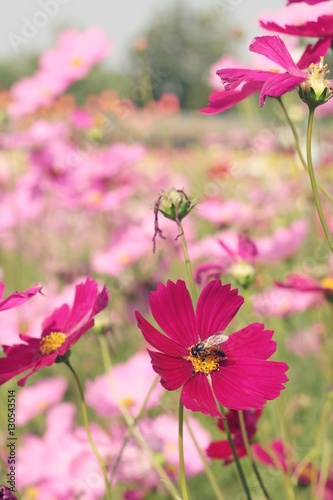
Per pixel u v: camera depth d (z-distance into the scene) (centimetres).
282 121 183
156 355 58
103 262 138
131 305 136
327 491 84
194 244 142
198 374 58
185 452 99
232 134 333
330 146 202
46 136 176
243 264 81
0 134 177
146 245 139
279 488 97
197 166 282
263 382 57
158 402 103
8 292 161
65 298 115
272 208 190
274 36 60
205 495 105
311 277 96
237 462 63
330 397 84
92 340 133
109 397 103
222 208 155
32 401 118
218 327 60
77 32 166
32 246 182
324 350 126
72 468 94
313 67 60
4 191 182
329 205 164
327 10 89
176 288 60
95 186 171
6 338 112
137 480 96
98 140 172
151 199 173
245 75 59
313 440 110
